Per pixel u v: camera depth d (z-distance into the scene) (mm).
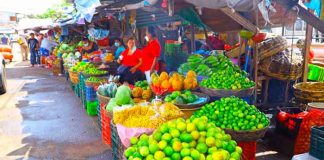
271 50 5984
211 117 3410
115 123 3312
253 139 3271
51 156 4754
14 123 6520
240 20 4301
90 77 7016
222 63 5520
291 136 4453
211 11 5863
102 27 11469
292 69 5938
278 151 4676
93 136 5582
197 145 2494
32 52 18109
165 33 9758
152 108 3264
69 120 6645
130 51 6621
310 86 5453
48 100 8727
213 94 4289
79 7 6887
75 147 5082
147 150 2492
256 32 4383
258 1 2846
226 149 2529
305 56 6168
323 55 7805
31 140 5461
